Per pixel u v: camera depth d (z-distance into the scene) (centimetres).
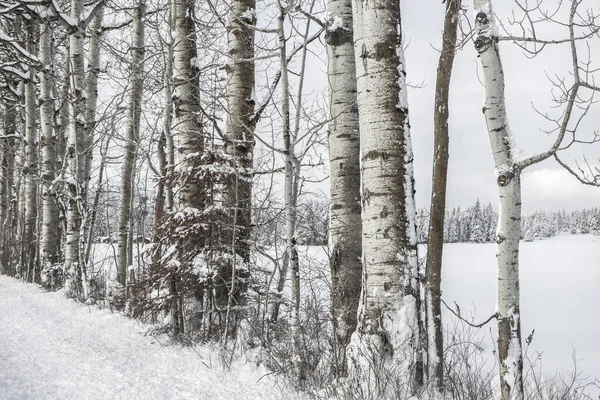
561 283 1758
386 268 437
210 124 752
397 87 445
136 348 598
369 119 448
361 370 423
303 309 550
